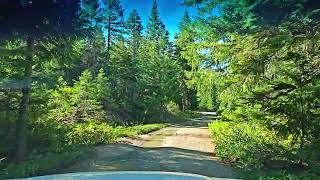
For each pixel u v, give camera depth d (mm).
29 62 12766
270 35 10898
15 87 13078
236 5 10648
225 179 3055
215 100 21391
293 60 11672
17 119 13555
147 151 17250
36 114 15172
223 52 14484
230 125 20359
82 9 12812
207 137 24672
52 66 14492
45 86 14109
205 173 11875
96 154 15438
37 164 10922
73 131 19266
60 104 28016
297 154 11133
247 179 10539
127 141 21688
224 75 18375
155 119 46125
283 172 10484
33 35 12562
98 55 43594
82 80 31516
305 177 9977
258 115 12656
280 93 11961
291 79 12305
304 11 9750
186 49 19469
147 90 46438
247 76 12164
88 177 2914
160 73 51125
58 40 13234
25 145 13047
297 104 11891
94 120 29719
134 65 46344
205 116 61938
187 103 66312
